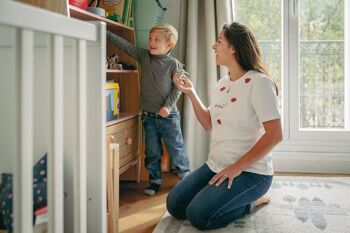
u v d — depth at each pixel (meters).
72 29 0.83
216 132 1.56
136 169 2.20
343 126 2.47
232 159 1.48
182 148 2.06
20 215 0.69
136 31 2.25
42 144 1.08
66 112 1.05
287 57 2.40
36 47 1.05
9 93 1.08
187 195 1.52
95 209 1.04
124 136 1.95
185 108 2.28
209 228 1.41
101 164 1.03
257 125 1.47
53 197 0.80
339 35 2.42
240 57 1.48
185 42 2.32
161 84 1.98
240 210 1.50
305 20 2.43
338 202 1.73
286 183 2.05
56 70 0.78
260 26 2.47
